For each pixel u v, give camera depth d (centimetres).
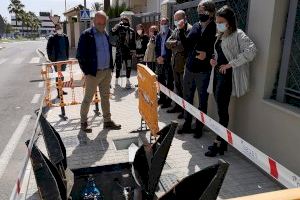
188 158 429
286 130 353
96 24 506
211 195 157
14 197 253
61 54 840
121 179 291
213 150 434
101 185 290
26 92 949
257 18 400
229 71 408
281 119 361
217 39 420
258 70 401
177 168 398
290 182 221
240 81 412
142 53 981
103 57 513
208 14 438
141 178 256
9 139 550
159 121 590
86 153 450
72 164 415
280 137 365
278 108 360
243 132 444
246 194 342
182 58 569
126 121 595
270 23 374
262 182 366
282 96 377
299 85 355
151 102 418
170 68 651
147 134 514
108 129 548
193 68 476
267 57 382
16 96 894
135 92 848
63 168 264
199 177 177
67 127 563
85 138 506
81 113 531
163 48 646
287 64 369
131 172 285
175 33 543
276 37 376
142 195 244
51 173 213
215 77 432
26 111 731
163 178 367
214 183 157
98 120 603
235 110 461
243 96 438
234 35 396
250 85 419
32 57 2275
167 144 234
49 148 268
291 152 347
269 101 383
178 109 642
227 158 429
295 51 358
